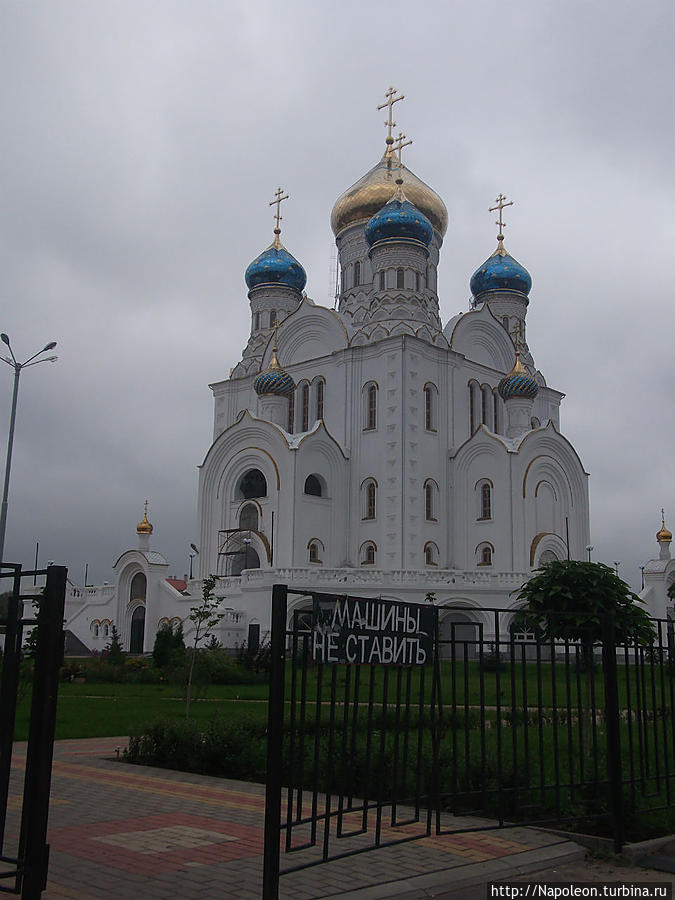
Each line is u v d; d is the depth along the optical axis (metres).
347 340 56.78
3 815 7.73
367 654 9.04
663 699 12.00
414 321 56.28
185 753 15.26
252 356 64.56
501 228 69.94
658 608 61.75
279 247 68.06
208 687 29.83
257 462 53.47
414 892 8.31
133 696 28.84
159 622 49.47
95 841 9.97
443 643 10.27
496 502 53.12
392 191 65.31
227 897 7.95
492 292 67.56
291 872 8.27
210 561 54.66
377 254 59.03
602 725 19.38
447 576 46.31
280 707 7.82
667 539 65.56
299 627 8.45
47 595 7.18
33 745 7.04
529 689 26.27
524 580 46.09
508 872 9.19
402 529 51.31
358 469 54.50
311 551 51.94
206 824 10.88
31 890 6.81
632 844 10.33
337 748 13.72
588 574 14.88
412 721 17.89
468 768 10.41
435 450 54.88
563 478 56.50
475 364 59.28
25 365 36.81
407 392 53.25
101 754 17.16
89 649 53.22
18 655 7.79
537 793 11.83
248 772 14.48
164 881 8.41
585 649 14.52
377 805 9.34
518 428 56.66
